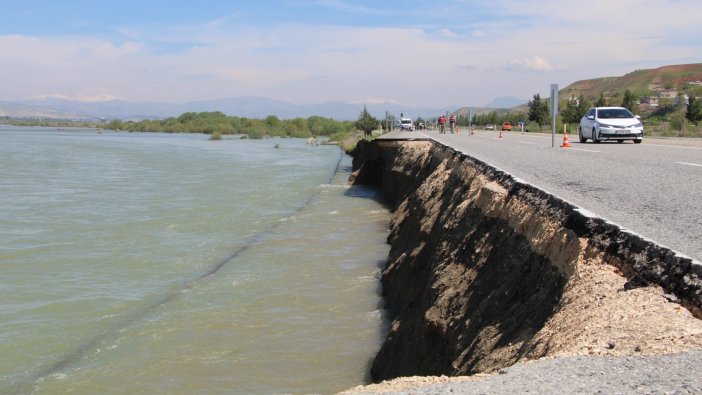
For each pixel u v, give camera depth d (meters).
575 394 3.43
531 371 3.98
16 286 17.03
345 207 31.70
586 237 6.32
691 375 3.50
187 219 27.34
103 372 11.51
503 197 9.74
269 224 26.27
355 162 49.72
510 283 7.54
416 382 4.59
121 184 40.75
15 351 12.59
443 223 13.56
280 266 18.88
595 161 15.60
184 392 10.58
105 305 15.45
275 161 65.56
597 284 5.44
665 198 8.92
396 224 22.77
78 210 29.66
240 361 11.78
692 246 5.81
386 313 14.27
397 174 33.25
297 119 187.62
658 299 4.80
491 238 9.30
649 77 191.75
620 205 8.30
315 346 12.41
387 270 16.47
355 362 11.63
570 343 4.59
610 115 26.31
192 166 56.91
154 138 141.00
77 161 60.75
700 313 4.41
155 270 18.73
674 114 67.12
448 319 8.74
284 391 10.45
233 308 14.91
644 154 17.80
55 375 11.41
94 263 19.50
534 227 7.72
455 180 16.05
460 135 45.09
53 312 14.96
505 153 19.31
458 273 9.67
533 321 6.28
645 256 5.32
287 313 14.46
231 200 33.72
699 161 15.00
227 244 22.20
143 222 26.53
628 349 4.11
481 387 3.78
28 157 64.50
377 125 117.19
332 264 19.03
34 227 25.27
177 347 12.59
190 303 15.39
